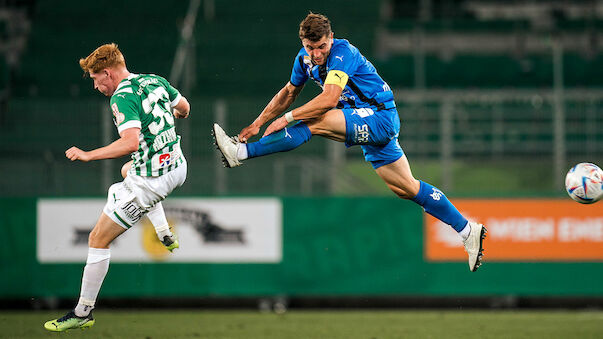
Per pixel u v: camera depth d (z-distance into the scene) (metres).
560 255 38.97
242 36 60.75
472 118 47.25
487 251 39.00
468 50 61.75
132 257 38.66
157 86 20.11
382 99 20.31
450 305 42.06
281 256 39.06
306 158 44.28
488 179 44.53
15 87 54.56
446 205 21.97
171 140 20.31
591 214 38.97
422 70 58.53
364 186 42.81
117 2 65.31
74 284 38.66
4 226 38.78
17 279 38.62
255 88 58.06
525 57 61.47
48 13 64.12
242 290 38.88
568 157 46.44
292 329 30.72
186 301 41.72
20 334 28.42
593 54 61.16
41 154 43.53
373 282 38.97
